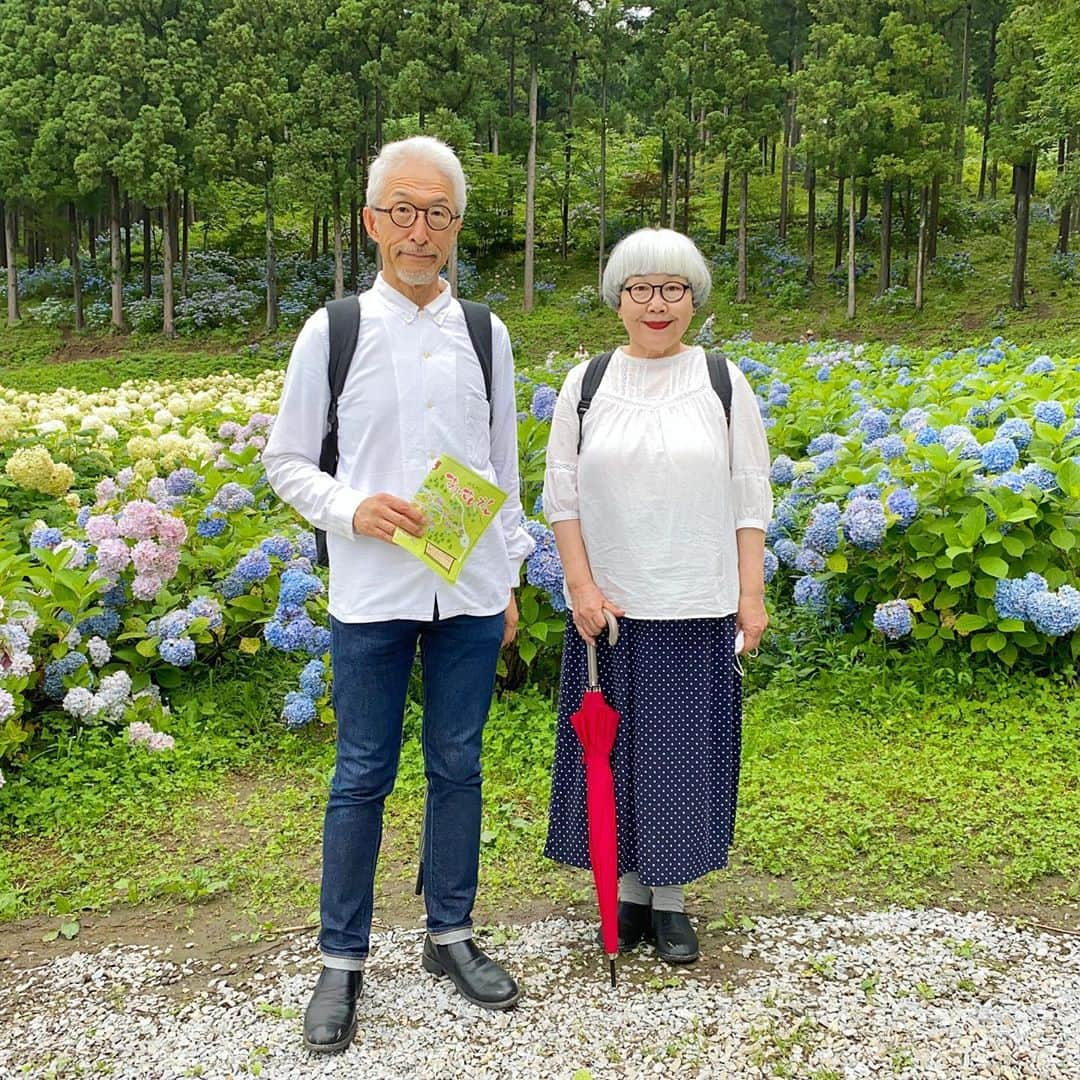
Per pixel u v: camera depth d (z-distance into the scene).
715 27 29.41
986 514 4.47
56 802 3.63
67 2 30.73
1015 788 3.61
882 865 3.15
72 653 4.11
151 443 6.79
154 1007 2.54
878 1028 2.38
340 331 2.36
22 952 2.82
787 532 5.14
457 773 2.52
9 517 6.03
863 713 4.29
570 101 33.00
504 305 31.88
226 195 35.06
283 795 3.75
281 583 4.52
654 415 2.62
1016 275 26.31
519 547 2.63
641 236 2.63
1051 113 22.75
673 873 2.60
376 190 2.38
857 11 27.84
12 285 32.47
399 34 29.30
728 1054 2.30
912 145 27.08
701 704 2.64
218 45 29.67
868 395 7.09
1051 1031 2.35
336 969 2.44
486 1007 2.48
